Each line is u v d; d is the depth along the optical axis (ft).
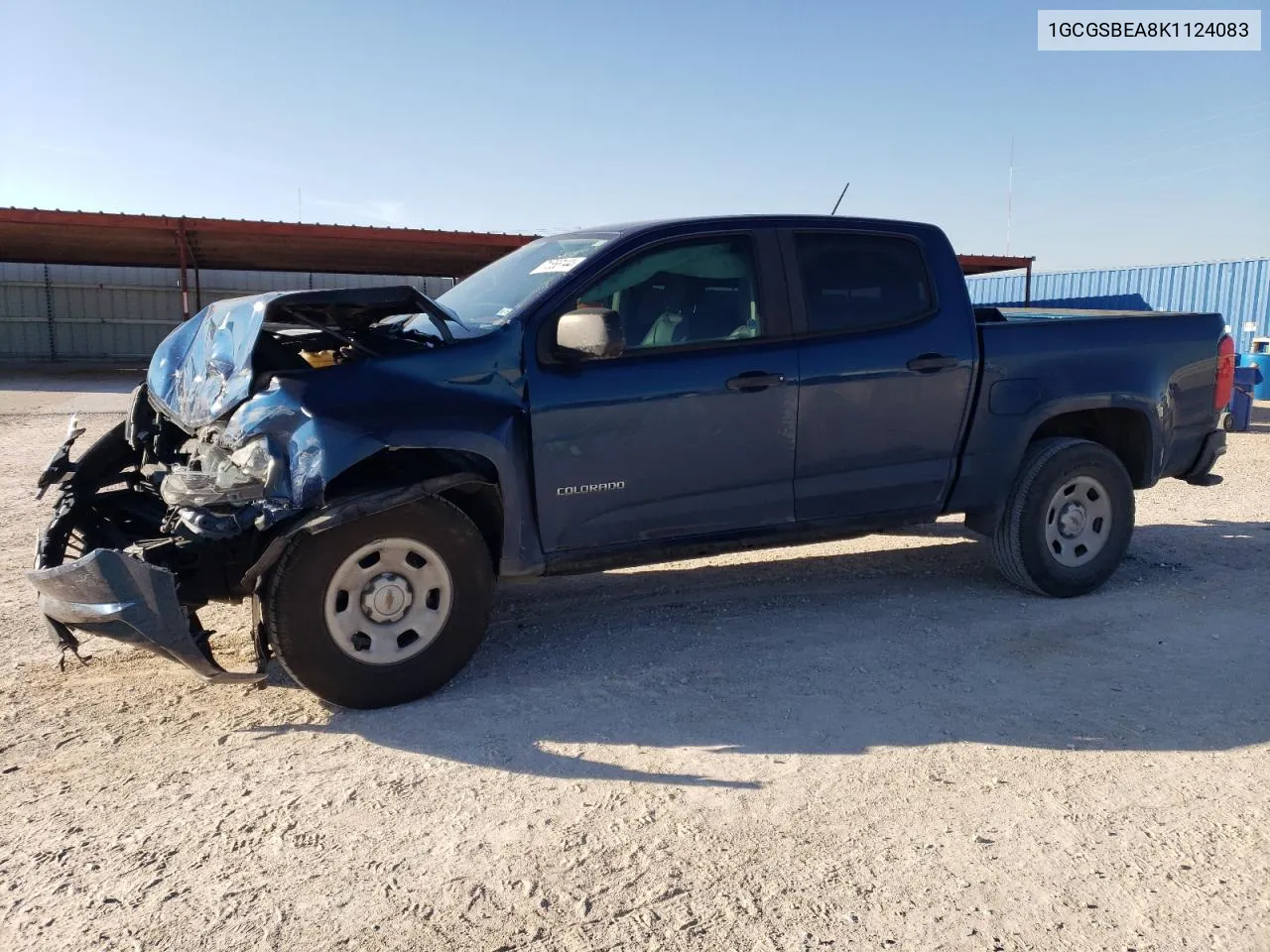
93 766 11.14
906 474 16.02
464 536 12.90
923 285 16.16
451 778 10.79
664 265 14.52
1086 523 17.33
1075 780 10.66
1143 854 9.23
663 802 10.23
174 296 111.14
